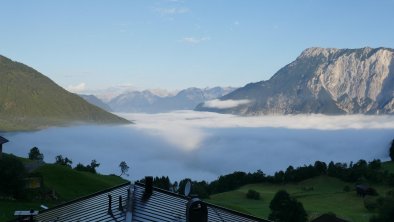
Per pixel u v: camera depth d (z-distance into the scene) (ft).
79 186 358.64
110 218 79.15
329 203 564.30
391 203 395.55
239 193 638.12
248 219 100.37
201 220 72.64
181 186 524.93
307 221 405.80
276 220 404.57
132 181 107.45
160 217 81.05
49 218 92.27
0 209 231.09
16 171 270.67
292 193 650.84
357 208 525.75
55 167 395.75
